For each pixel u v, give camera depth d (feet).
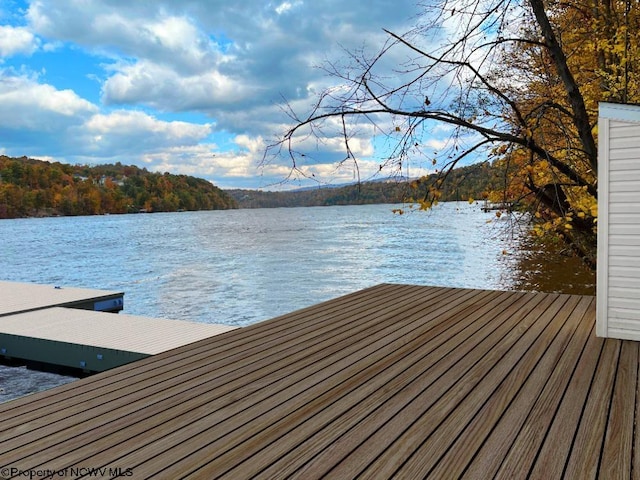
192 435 6.33
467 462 5.58
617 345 10.23
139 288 59.26
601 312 10.84
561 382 8.09
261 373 8.84
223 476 5.33
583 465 5.47
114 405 7.38
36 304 25.71
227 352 10.27
